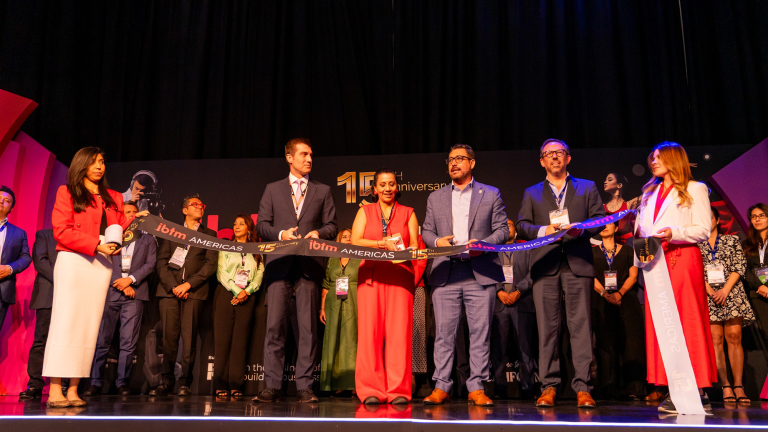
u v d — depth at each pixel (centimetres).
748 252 426
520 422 212
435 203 333
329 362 440
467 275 312
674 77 506
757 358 428
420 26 537
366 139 520
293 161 352
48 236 442
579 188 317
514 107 510
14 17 544
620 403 357
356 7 549
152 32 559
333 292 452
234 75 545
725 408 304
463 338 441
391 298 319
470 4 538
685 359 256
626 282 421
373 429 216
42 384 411
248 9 554
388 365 313
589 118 506
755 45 504
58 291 275
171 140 536
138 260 453
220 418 222
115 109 546
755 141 486
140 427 223
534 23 524
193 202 461
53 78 545
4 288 405
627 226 312
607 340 427
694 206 279
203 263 448
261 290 449
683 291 276
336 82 532
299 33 542
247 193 497
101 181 303
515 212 472
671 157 288
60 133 536
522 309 437
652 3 521
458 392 442
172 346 432
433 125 514
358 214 339
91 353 284
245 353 423
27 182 483
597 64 511
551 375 298
